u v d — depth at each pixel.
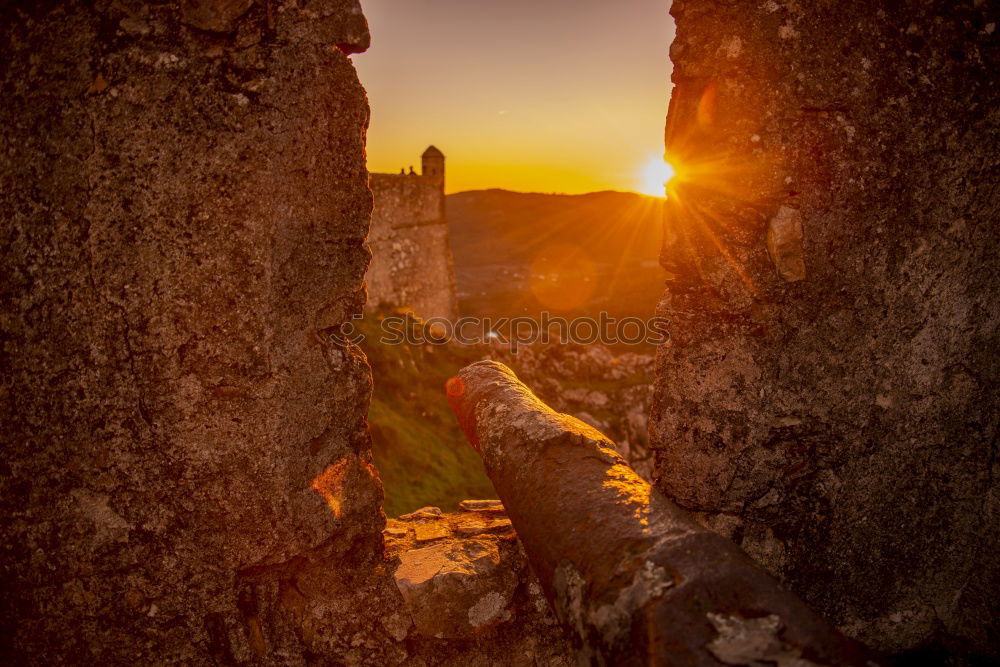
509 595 2.06
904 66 1.79
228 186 1.69
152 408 1.76
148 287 1.70
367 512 2.05
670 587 1.23
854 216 1.87
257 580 1.94
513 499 1.82
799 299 1.92
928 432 2.04
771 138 1.83
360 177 1.87
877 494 2.06
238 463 1.82
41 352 1.72
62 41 1.62
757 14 1.77
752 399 1.99
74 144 1.64
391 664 2.02
